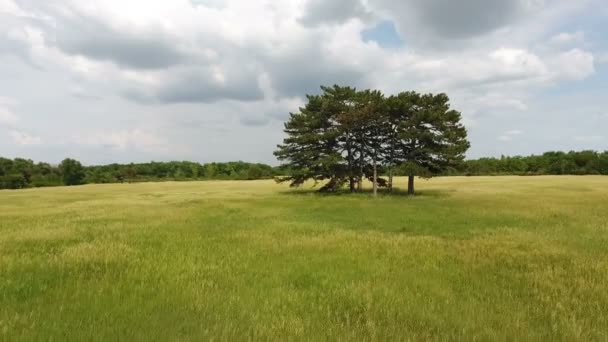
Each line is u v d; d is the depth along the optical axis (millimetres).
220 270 8023
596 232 14125
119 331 4531
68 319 4914
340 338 4539
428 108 38719
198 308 5488
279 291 6578
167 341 4254
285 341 4402
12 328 4543
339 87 43156
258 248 10969
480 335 4680
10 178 86750
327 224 17484
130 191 54688
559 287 6895
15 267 7992
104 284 6746
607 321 5234
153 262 8742
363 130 41562
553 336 4742
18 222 17688
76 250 10000
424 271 8219
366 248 11031
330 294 6484
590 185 51938
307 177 43438
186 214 21562
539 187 49281
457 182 67562
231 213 22547
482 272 8133
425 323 5129
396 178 87938
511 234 13812
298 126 42906
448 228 16109
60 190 58062
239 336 4465
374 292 6559
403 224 17531
